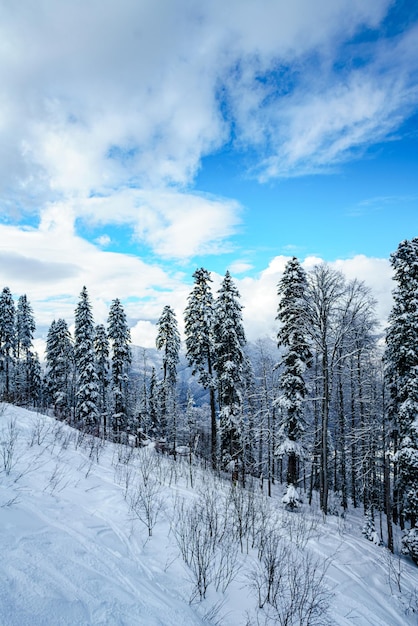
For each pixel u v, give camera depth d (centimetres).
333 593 750
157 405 4231
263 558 757
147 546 625
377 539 1639
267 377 2528
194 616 454
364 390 2258
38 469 799
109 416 4266
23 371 5197
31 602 331
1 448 846
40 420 1311
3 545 414
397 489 2095
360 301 1658
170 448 3341
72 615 341
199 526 786
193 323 2770
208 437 3872
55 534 509
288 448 1941
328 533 1310
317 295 1716
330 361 1833
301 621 520
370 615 718
